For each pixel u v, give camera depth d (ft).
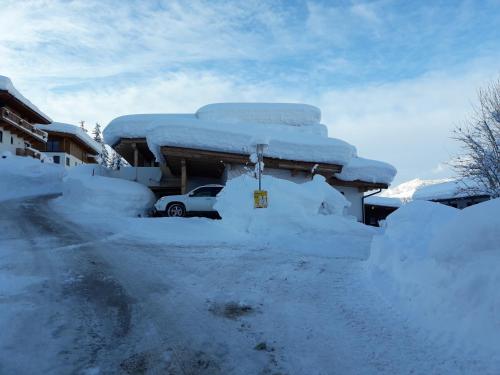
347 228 37.93
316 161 59.47
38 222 41.63
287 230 36.73
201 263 25.81
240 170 59.36
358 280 21.80
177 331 15.17
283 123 78.02
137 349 13.58
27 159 99.60
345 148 60.23
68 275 21.94
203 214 52.24
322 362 12.93
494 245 14.23
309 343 14.34
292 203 38.75
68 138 168.25
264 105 79.82
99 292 19.36
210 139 56.80
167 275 22.86
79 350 13.33
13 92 116.06
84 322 15.67
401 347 13.88
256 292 19.94
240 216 38.60
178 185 80.18
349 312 17.33
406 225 22.91
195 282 21.61
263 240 34.19
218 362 12.84
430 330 14.61
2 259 24.97
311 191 42.42
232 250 30.07
